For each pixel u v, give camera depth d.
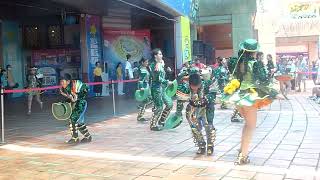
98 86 20.80
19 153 7.84
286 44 42.84
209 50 26.38
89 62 22.19
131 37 23.52
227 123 10.66
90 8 19.91
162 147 7.95
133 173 6.15
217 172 6.02
